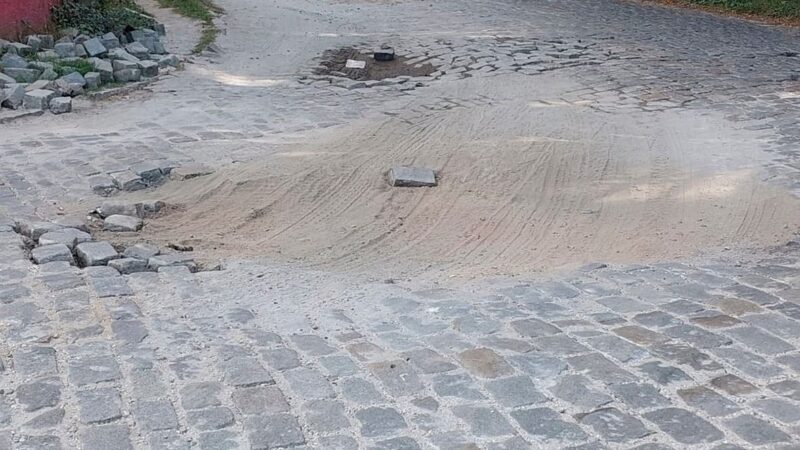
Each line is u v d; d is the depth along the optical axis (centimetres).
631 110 1162
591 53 1543
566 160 953
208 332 529
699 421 421
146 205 797
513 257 721
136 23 1497
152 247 707
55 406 431
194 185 862
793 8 2089
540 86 1293
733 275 639
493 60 1473
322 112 1140
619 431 414
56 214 771
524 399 446
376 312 577
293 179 880
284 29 1742
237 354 495
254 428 416
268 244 740
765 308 564
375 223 794
